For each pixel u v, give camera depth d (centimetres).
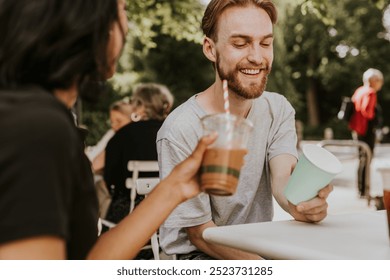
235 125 124
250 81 206
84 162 111
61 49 98
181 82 2381
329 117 3409
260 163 217
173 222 198
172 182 135
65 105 97
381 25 2923
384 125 3184
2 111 84
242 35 203
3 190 80
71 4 99
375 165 1255
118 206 367
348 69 2973
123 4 121
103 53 107
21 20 96
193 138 209
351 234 149
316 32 2817
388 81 2997
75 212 106
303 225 162
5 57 97
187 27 876
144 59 2331
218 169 124
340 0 2816
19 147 81
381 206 357
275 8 210
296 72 3155
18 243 79
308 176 155
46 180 82
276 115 222
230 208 210
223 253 197
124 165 369
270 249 136
